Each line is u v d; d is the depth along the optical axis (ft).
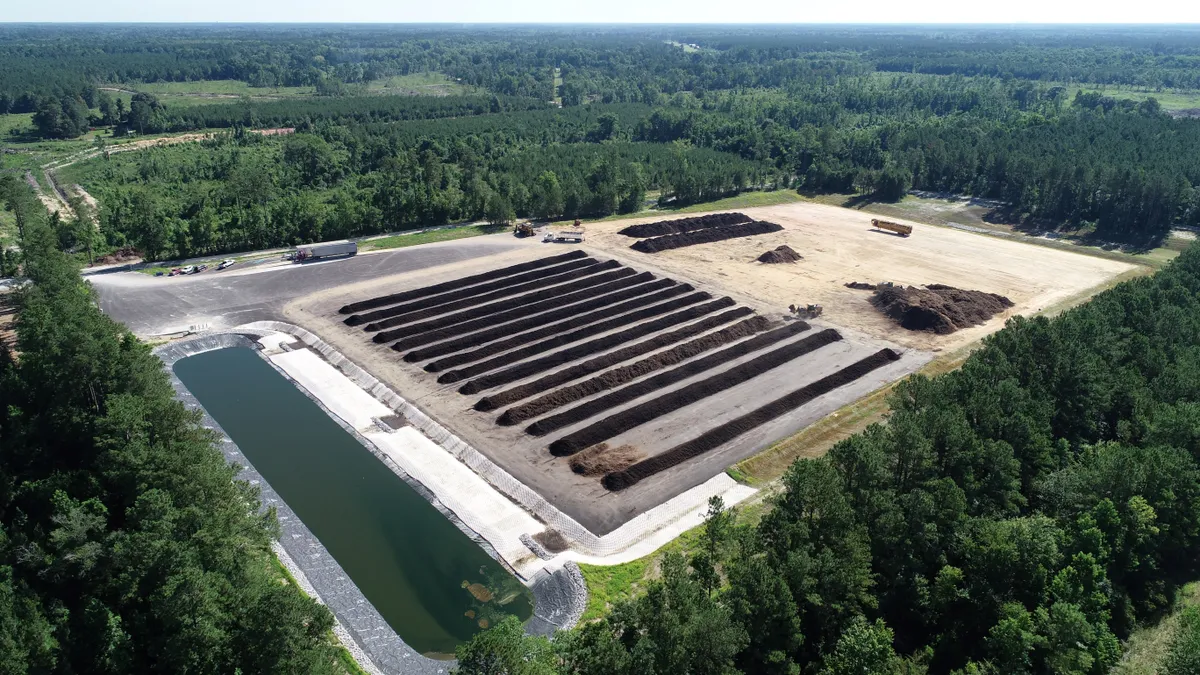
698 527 169.89
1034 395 187.01
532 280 330.54
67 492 151.53
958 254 383.65
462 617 145.28
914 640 137.59
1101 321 220.23
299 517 174.19
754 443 205.77
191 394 234.17
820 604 123.75
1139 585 153.38
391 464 197.26
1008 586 138.10
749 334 276.62
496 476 189.67
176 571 122.72
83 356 170.71
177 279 324.60
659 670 108.06
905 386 181.37
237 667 113.09
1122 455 154.71
